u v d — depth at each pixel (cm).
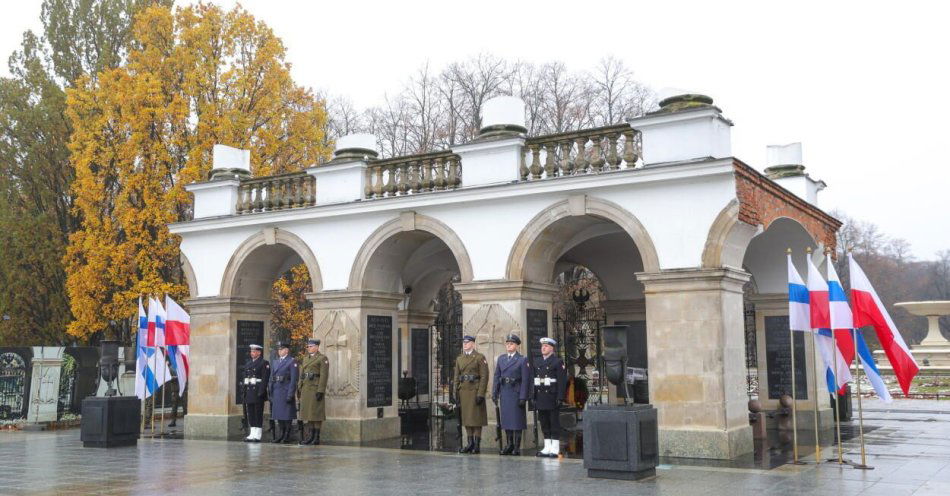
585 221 1534
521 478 1112
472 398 1427
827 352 1244
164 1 3219
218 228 1936
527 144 1563
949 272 8644
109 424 1603
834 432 1752
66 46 3111
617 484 1044
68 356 2280
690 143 1392
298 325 2991
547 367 1358
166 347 1961
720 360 1324
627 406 1108
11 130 2980
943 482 1040
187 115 2627
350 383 1712
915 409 2486
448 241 1620
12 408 2203
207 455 1453
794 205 1683
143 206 2627
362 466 1269
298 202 1862
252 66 2802
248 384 1725
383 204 1683
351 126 3925
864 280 1201
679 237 1380
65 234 2961
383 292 1770
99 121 2611
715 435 1310
